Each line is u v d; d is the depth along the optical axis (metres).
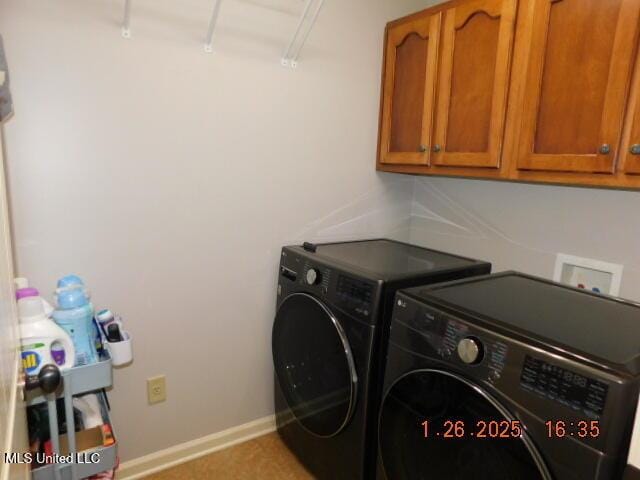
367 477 1.50
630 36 1.15
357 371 1.45
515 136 1.47
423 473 1.22
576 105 1.29
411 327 1.23
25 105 1.36
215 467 1.86
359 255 1.80
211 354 1.88
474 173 1.64
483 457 1.04
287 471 1.84
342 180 2.09
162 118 1.59
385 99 2.05
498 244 1.97
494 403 0.99
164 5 1.53
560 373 0.90
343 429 1.55
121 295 1.63
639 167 1.17
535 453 0.92
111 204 1.55
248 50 1.72
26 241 1.42
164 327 1.75
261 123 1.81
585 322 1.11
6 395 0.70
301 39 1.83
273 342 1.94
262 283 1.95
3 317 0.73
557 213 1.74
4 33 1.30
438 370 1.13
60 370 1.13
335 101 1.98
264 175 1.86
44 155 1.41
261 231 1.90
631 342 0.99
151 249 1.66
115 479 1.76
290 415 1.88
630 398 0.82
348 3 1.93
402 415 1.26
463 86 1.64
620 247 1.56
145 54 1.52
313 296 1.65
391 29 1.99
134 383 1.73
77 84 1.42
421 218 2.33
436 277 1.53
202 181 1.72
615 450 0.83
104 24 1.44
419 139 1.87
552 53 1.34
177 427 1.87
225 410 1.97
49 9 1.35
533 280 1.53
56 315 1.21
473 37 1.59
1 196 0.81
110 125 1.50
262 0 1.71
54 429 1.15
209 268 1.80
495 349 1.01
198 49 1.62
